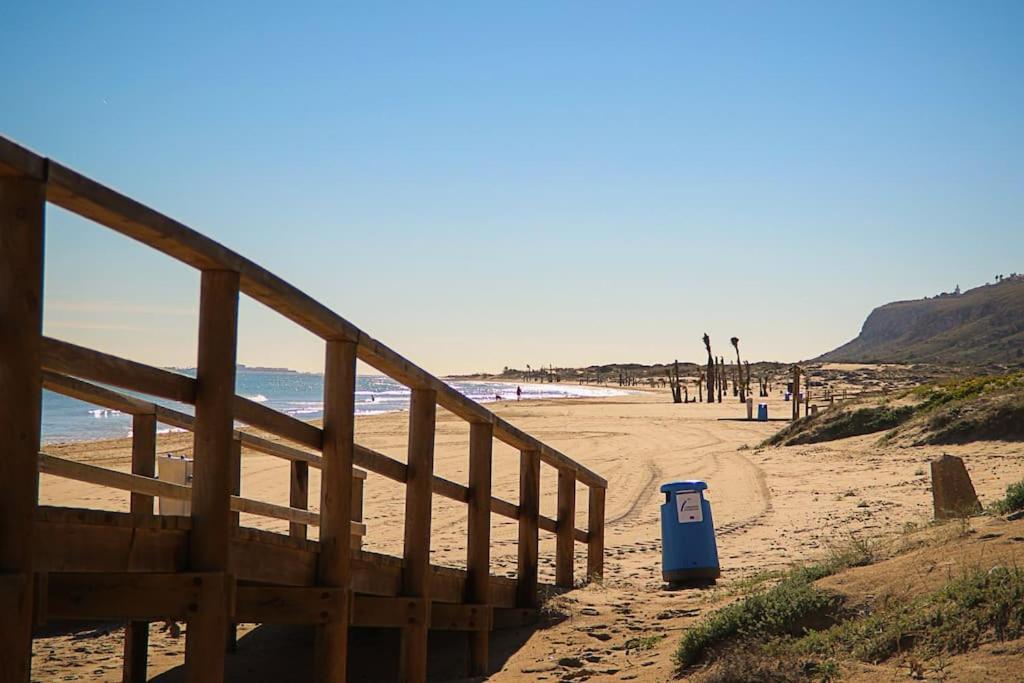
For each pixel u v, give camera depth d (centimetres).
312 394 15062
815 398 8362
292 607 635
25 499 400
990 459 2061
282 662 923
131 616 514
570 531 1132
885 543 962
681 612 932
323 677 639
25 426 400
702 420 5325
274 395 14338
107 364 456
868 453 2491
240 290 554
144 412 806
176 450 2964
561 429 4634
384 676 880
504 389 18625
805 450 2777
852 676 573
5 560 395
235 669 903
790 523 1591
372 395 14650
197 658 512
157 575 512
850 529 1466
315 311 593
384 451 3312
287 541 606
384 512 1825
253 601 629
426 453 766
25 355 399
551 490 2264
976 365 17350
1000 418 2361
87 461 2681
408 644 751
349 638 1008
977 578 643
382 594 727
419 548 760
